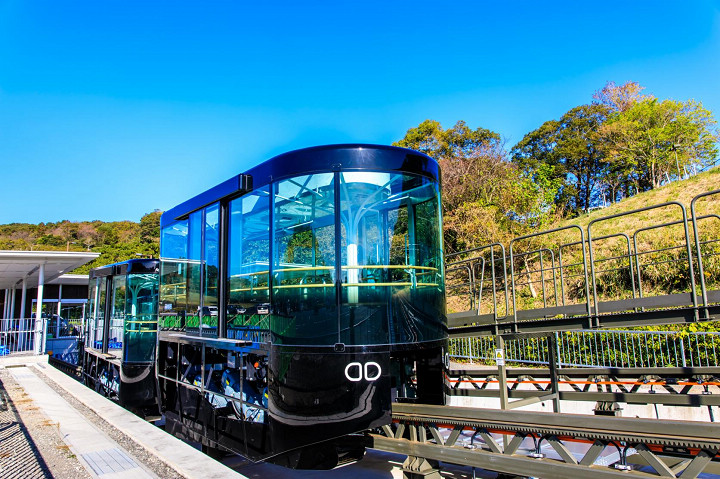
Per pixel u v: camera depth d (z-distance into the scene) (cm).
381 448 509
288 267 514
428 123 3134
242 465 688
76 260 1792
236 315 593
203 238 689
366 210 500
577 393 668
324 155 509
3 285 2547
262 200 560
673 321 577
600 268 1340
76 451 582
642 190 3228
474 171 2208
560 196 3447
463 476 575
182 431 729
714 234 1170
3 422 773
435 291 530
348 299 479
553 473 388
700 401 565
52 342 2097
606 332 993
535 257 1562
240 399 579
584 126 3769
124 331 1050
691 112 2953
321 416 465
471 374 851
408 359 557
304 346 485
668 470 346
